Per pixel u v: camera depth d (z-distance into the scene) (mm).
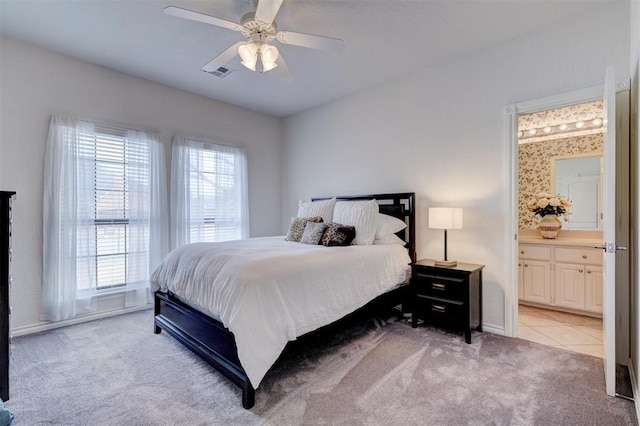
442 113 3188
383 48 2889
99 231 3203
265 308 1854
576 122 3818
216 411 1708
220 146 4223
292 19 2438
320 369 2141
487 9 2322
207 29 2582
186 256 2570
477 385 1938
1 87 2703
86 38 2721
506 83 2760
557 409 1700
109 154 3266
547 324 3062
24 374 2092
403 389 1899
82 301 3068
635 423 1584
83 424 1605
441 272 2764
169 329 2539
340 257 2494
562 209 3725
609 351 1816
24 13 2361
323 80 3602
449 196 3141
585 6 2291
